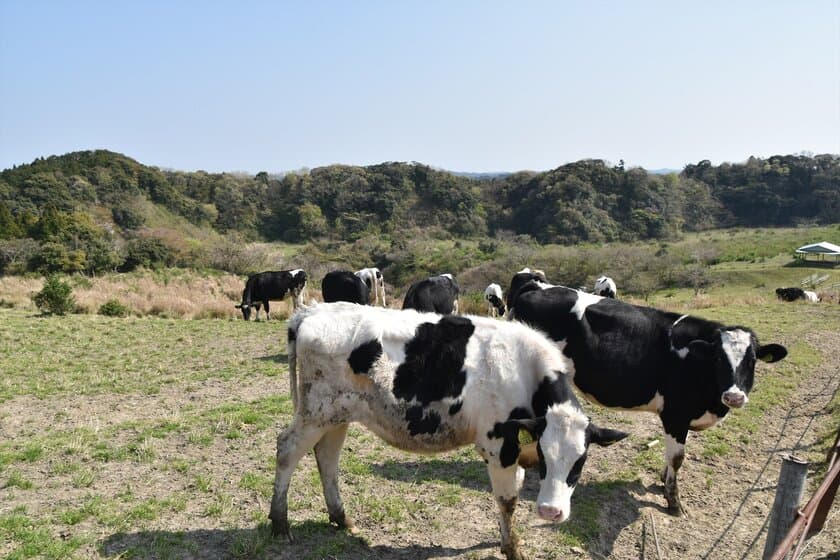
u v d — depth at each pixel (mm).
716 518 7129
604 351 7371
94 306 22516
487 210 92438
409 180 95750
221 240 65125
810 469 8398
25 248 43438
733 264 58125
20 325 18078
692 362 7078
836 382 13008
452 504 6887
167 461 7633
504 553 5828
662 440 9250
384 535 6152
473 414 5609
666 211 89938
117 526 5879
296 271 24500
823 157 105062
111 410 10305
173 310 23406
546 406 5402
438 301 15688
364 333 5574
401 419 5629
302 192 92875
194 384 12250
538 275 16953
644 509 7164
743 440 9445
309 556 5625
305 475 7379
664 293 47781
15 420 9523
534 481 7621
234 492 6832
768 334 18375
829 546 6285
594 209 83125
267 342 17531
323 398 5613
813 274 50188
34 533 5574
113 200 75938
